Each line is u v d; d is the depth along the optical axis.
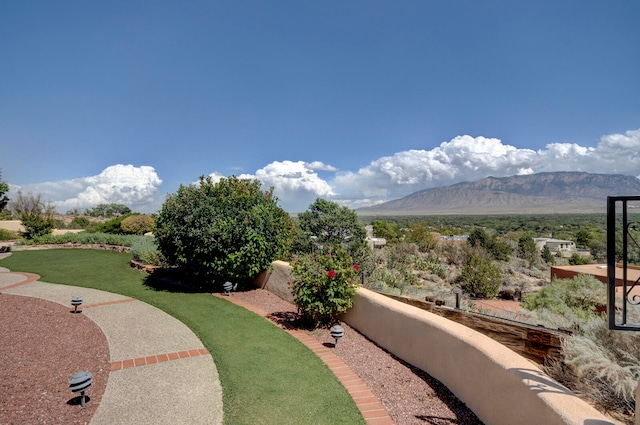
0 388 4.50
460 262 23.89
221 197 9.69
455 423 3.84
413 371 5.12
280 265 9.43
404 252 22.84
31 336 6.41
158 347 5.96
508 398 3.40
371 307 6.42
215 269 9.48
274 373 5.03
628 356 3.40
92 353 5.71
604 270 12.16
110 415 4.01
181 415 4.02
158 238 10.07
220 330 6.78
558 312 7.54
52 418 3.91
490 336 5.33
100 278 11.83
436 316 5.14
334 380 4.83
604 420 2.48
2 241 24.25
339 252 7.16
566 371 3.90
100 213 75.81
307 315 7.42
